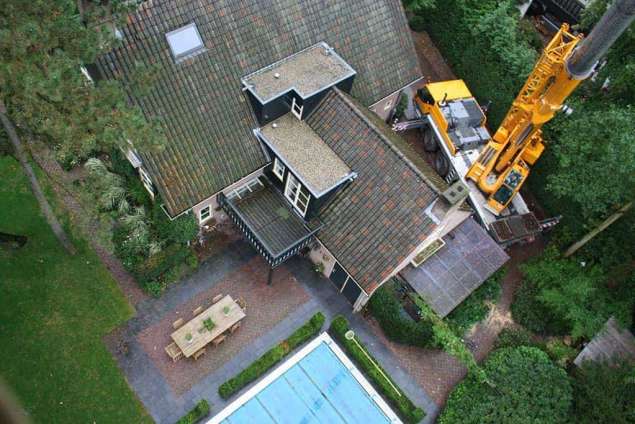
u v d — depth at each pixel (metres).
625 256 32.22
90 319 29.59
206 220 32.69
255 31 29.58
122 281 31.00
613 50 33.78
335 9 32.03
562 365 30.53
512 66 36.84
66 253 31.34
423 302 29.83
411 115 40.47
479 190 35.28
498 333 32.44
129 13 25.05
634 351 29.92
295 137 30.14
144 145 23.05
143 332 29.62
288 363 25.30
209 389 28.55
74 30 22.34
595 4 35.50
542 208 37.28
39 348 28.38
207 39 28.22
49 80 20.58
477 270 31.81
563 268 33.28
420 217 27.67
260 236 29.61
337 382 25.12
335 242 29.59
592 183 29.73
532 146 34.19
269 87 29.38
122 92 23.34
